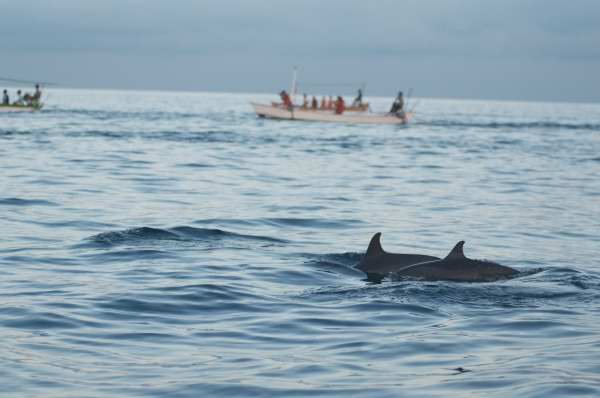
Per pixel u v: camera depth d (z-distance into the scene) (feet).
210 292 77.25
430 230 119.85
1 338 60.49
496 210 143.74
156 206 136.15
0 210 126.41
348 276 84.89
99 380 51.65
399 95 472.85
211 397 48.93
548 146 334.03
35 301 72.18
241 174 192.44
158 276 83.76
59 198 141.49
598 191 177.88
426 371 54.29
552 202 157.17
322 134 370.53
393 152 275.80
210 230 110.52
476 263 84.28
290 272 86.74
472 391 49.88
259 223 121.60
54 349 58.18
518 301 74.54
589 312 71.10
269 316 69.26
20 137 290.56
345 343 61.26
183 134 339.77
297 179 185.98
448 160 249.55
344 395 49.32
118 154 232.32
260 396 49.19
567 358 57.11
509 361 56.44
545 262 97.71
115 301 72.95
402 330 64.95
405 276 83.76
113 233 105.40
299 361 56.44
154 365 55.06
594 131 495.41
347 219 127.95
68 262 90.02
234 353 58.29
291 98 488.85
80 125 386.73
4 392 48.98
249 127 411.34
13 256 92.58
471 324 66.80
